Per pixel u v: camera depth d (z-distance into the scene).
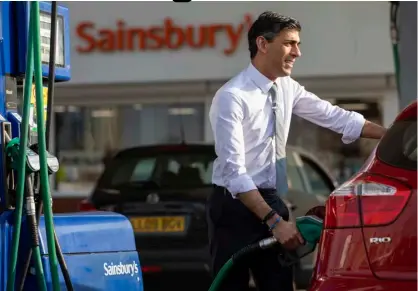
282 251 4.97
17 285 4.42
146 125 15.95
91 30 15.54
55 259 4.32
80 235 4.70
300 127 15.37
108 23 15.48
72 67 15.62
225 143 4.94
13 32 4.63
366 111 14.88
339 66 14.80
